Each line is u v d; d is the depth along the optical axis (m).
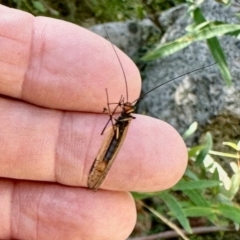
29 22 0.09
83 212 0.09
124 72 0.09
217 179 0.11
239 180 0.11
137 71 0.09
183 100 0.12
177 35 0.13
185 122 0.12
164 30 0.14
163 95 0.13
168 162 0.09
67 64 0.09
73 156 0.09
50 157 0.09
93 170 0.09
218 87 0.12
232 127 0.12
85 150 0.09
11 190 0.09
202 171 0.11
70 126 0.09
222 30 0.11
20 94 0.09
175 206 0.10
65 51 0.09
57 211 0.09
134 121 0.09
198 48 0.12
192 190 0.11
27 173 0.09
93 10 0.14
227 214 0.10
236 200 0.12
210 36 0.11
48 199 0.09
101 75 0.09
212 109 0.12
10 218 0.09
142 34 0.13
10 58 0.09
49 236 0.09
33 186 0.09
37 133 0.09
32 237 0.09
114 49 0.09
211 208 0.10
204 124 0.12
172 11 0.14
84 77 0.09
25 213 0.09
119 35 0.13
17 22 0.09
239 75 0.12
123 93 0.09
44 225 0.09
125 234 0.09
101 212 0.09
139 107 0.13
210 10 0.13
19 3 0.13
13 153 0.09
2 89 0.09
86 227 0.09
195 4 0.11
